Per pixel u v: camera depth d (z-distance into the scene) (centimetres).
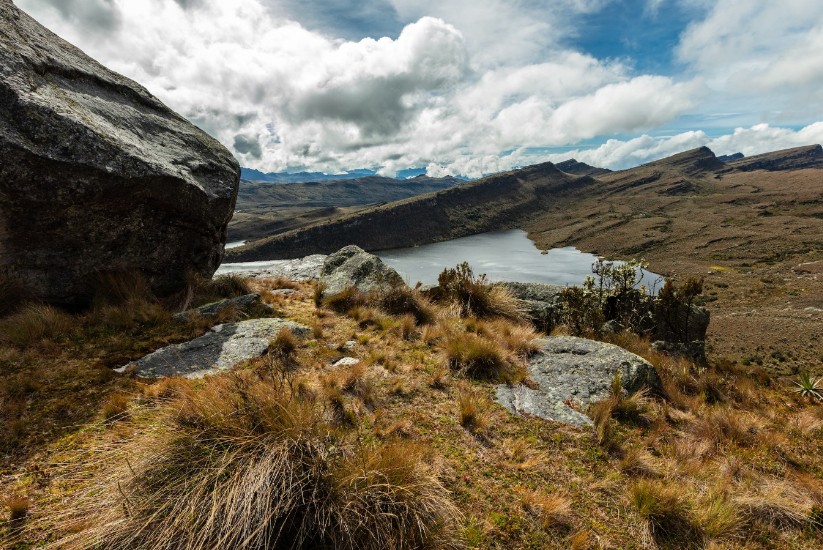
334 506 285
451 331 783
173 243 820
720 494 406
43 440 350
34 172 596
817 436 601
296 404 338
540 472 414
